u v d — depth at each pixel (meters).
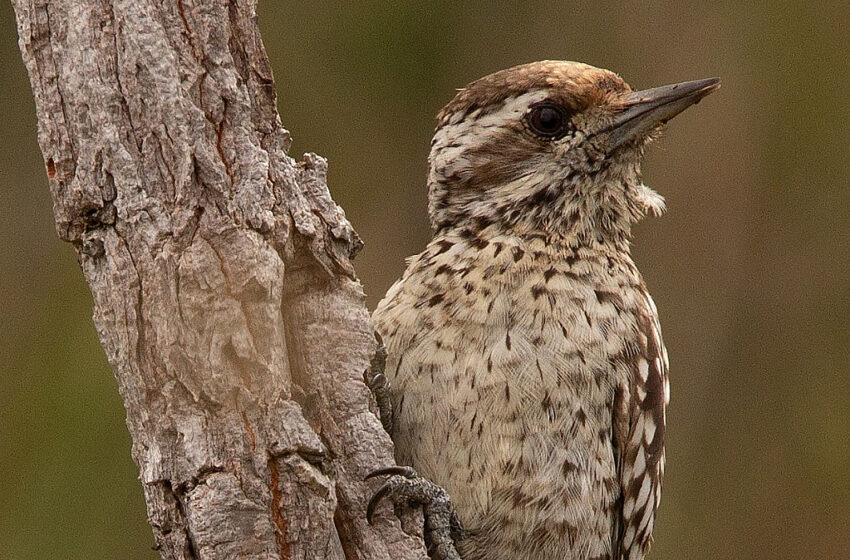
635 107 10.01
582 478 9.22
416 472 8.87
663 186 17.59
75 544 13.95
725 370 17.36
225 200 7.65
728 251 17.48
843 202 17.31
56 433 14.38
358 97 17.38
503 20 17.55
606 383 9.34
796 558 16.70
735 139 17.44
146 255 7.57
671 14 17.48
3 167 16.56
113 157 7.57
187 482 7.57
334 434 8.00
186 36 7.66
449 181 10.14
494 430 9.03
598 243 9.95
